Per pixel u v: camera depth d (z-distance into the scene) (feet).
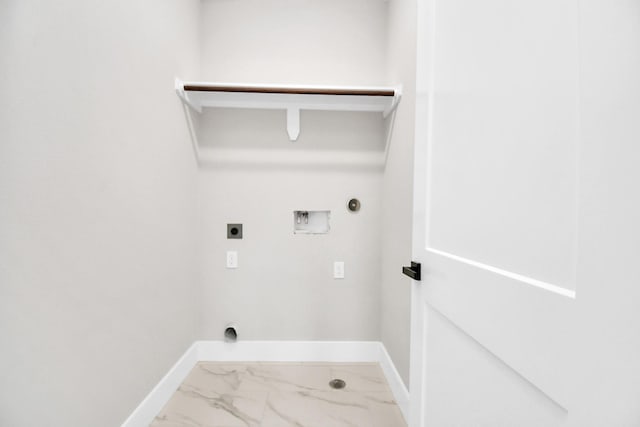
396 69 5.73
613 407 1.16
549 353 1.47
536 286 1.56
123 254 3.90
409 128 4.91
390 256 5.92
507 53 1.84
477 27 2.16
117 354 3.80
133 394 4.16
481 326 2.03
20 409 2.53
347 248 6.72
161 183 4.89
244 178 6.60
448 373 2.53
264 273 6.66
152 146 4.59
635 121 1.10
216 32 6.50
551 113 1.50
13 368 2.47
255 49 6.54
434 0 2.84
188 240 6.00
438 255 2.67
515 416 1.73
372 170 6.70
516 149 1.76
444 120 2.65
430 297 2.84
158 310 4.84
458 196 2.41
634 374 1.10
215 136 6.54
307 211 6.74
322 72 6.58
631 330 1.11
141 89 4.27
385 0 6.53
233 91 5.55
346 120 6.64
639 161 1.09
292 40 6.55
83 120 3.17
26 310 2.57
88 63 3.22
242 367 6.34
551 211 1.50
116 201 3.74
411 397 3.29
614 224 1.17
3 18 2.37
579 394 1.31
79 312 3.16
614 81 1.18
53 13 2.78
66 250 2.98
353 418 4.80
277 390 5.52
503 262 1.86
